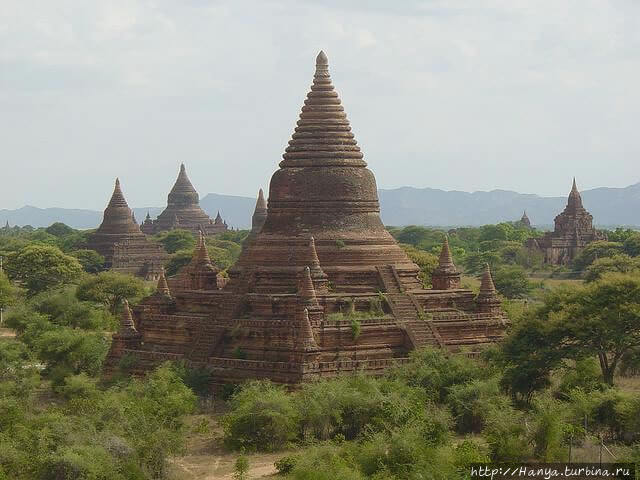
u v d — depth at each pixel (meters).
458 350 117.94
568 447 82.62
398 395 96.88
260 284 121.19
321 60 128.50
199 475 84.31
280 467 83.38
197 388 111.88
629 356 109.06
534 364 104.44
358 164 126.38
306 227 123.69
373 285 121.81
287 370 108.69
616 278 108.19
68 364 126.00
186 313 124.06
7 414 93.25
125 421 88.88
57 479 78.12
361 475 77.00
